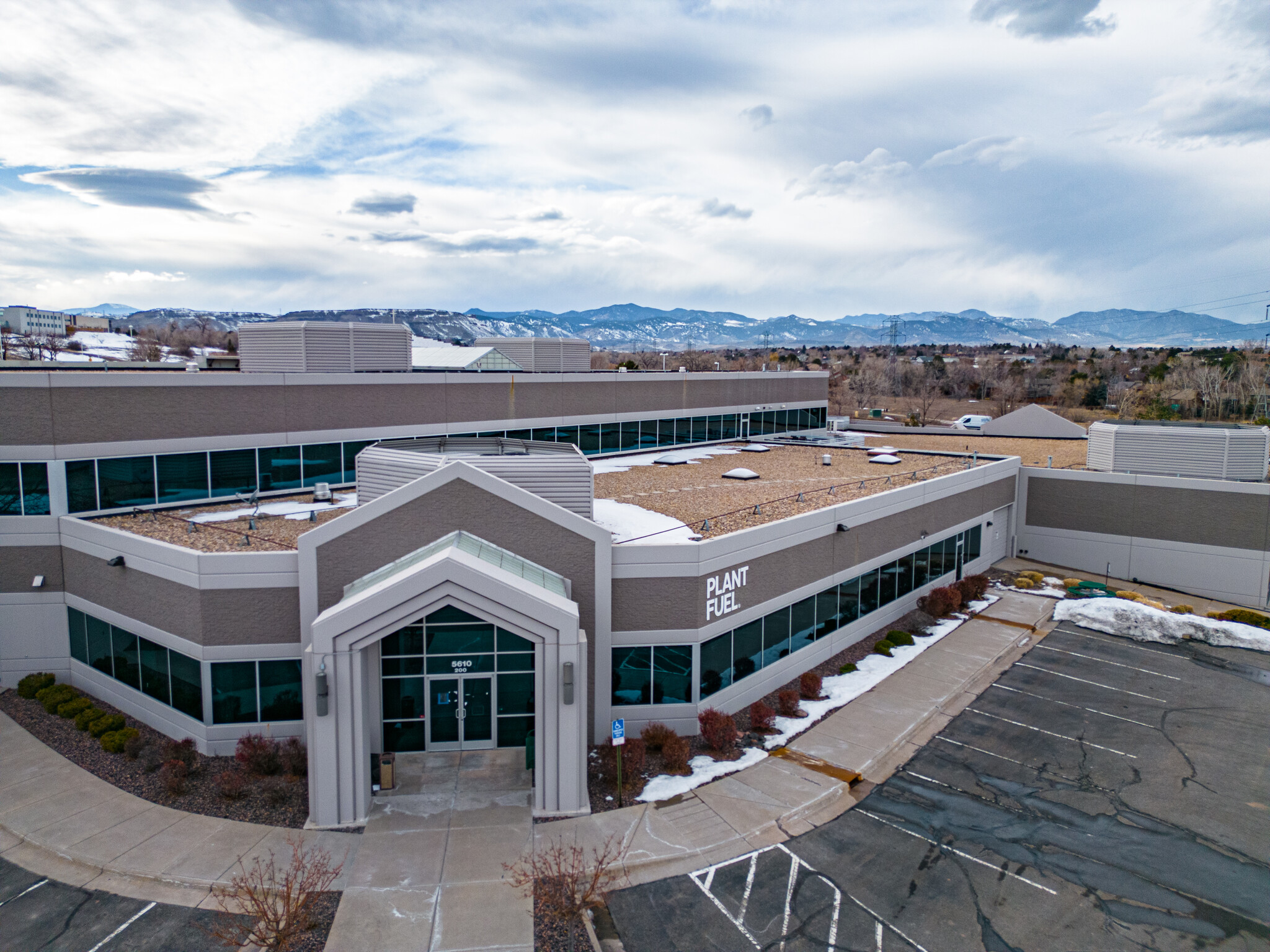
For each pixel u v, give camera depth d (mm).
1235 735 24219
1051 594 38969
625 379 45844
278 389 31312
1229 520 39281
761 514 28703
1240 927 15695
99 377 26516
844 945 15086
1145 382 123500
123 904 15984
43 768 21188
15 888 16500
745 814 19312
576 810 19172
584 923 15562
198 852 17516
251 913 14641
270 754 20641
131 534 23328
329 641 18172
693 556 22781
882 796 20453
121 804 19469
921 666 29312
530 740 20891
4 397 24922
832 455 47719
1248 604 38969
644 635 22953
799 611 27875
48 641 26234
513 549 21656
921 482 35938
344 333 36750
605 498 32281
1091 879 17156
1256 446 39812
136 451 27594
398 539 21156
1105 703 26500
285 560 21250
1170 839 18734
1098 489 43094
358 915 15562
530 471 24500
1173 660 30625
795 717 24844
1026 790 20875
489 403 38906
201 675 21562
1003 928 15586
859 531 30828
